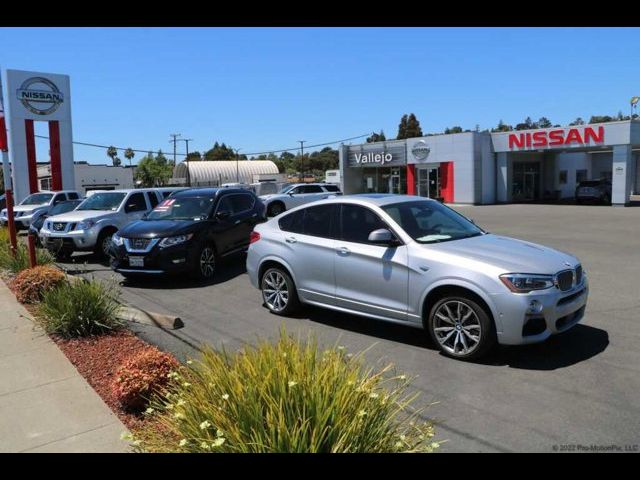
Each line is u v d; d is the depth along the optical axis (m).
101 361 5.43
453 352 5.45
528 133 33.81
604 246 13.47
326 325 6.81
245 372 3.10
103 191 14.73
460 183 35.66
